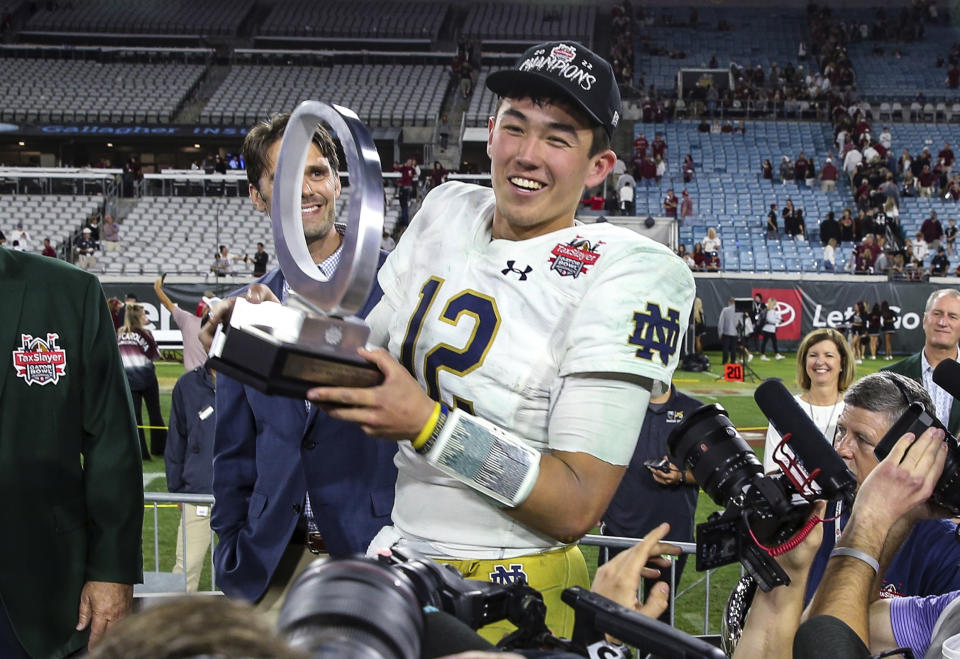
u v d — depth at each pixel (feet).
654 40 112.06
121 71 105.09
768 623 5.68
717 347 66.95
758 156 90.22
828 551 8.77
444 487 5.88
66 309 8.37
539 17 114.93
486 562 5.80
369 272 4.41
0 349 8.04
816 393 16.05
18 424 8.09
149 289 61.26
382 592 2.96
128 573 8.55
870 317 64.44
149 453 30.73
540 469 5.24
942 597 6.80
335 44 112.57
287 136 4.85
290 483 8.61
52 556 8.27
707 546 5.27
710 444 5.57
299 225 4.97
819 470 5.39
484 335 5.78
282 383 4.39
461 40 111.65
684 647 3.65
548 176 5.73
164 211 76.64
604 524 14.71
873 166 82.89
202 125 97.45
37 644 8.13
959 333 15.16
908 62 106.32
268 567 8.61
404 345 6.13
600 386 5.50
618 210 80.74
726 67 107.34
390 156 96.63
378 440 8.69
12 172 73.51
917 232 76.79
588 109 5.61
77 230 74.79
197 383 16.06
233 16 115.03
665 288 5.67
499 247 5.95
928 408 7.30
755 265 74.59
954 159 85.87
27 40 112.06
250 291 5.34
